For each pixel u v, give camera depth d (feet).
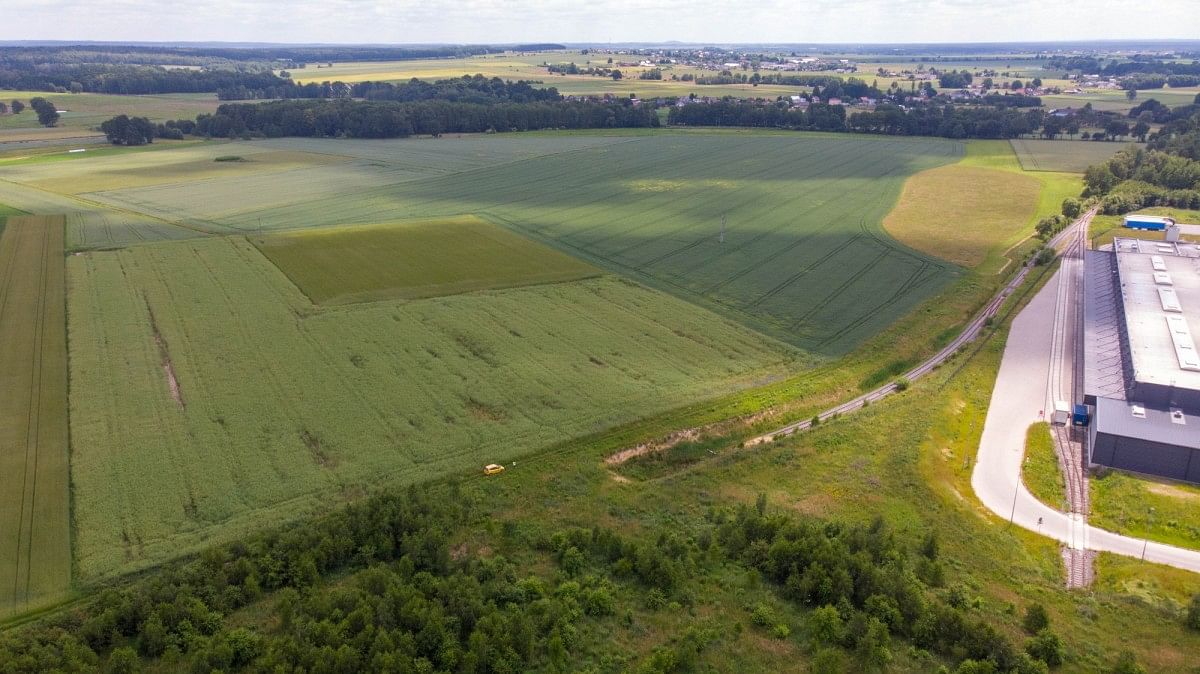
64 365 261.03
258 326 296.51
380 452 212.02
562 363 269.44
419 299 329.31
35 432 218.38
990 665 135.33
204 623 143.84
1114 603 162.40
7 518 180.65
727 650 141.69
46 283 342.44
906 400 253.65
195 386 246.88
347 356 271.49
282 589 156.15
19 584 159.33
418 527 172.14
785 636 145.69
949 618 146.41
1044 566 178.19
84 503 186.29
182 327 294.25
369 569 155.94
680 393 250.78
